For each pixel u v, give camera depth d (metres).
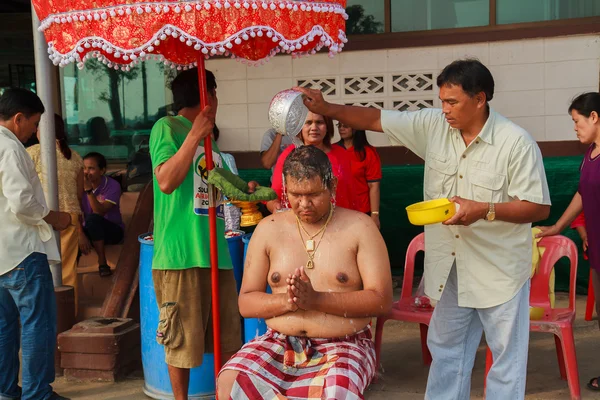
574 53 6.72
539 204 2.95
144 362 4.18
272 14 2.75
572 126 6.79
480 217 2.88
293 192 2.68
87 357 4.52
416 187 6.61
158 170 3.30
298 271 2.54
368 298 2.68
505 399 3.15
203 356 3.90
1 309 4.00
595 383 4.12
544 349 4.98
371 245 2.79
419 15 7.08
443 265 3.21
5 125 3.88
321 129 4.11
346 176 4.25
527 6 6.90
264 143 5.86
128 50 2.75
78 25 2.83
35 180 3.92
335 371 2.54
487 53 6.89
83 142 8.38
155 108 8.25
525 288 3.13
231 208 4.89
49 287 3.96
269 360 2.70
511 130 3.00
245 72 7.21
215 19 2.71
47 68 4.60
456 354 3.32
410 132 3.25
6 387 4.09
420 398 4.12
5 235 3.83
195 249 3.50
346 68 7.10
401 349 5.05
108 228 5.84
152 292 4.02
